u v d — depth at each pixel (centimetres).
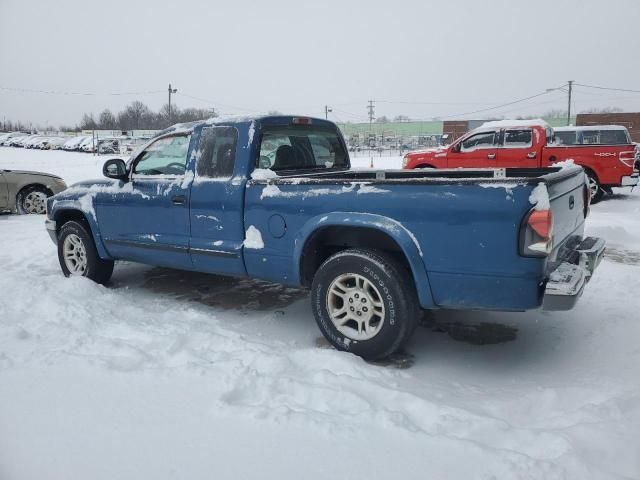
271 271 427
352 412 290
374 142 7056
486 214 328
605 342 401
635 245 754
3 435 272
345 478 236
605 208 1136
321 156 540
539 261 320
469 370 371
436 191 345
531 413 308
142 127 10488
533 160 1208
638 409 289
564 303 321
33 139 6066
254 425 275
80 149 5219
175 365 353
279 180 413
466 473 236
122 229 531
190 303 522
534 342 416
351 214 376
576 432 264
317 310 397
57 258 709
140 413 290
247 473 239
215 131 462
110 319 448
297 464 245
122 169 518
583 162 1197
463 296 346
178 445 260
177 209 478
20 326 426
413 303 371
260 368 350
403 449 254
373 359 381
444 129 6675
